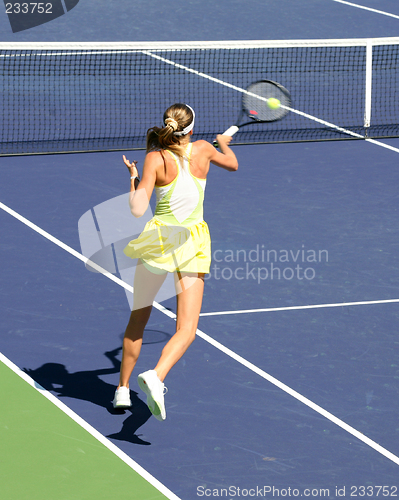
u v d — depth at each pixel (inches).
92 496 405.7
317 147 1002.1
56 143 989.8
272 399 497.0
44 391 498.3
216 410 485.1
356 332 580.1
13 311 595.8
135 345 472.4
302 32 1551.4
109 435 458.0
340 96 1214.9
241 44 1019.9
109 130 1044.5
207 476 425.7
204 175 461.7
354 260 697.6
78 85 1237.1
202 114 1120.2
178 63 1371.8
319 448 451.8
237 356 545.0
